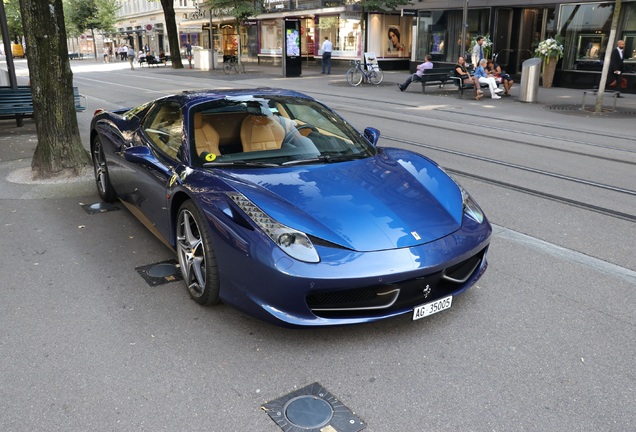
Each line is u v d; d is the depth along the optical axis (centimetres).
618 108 1394
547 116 1245
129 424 240
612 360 290
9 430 236
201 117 395
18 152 822
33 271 397
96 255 427
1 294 362
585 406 253
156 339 308
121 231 480
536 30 2238
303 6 3127
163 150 407
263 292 286
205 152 371
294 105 439
